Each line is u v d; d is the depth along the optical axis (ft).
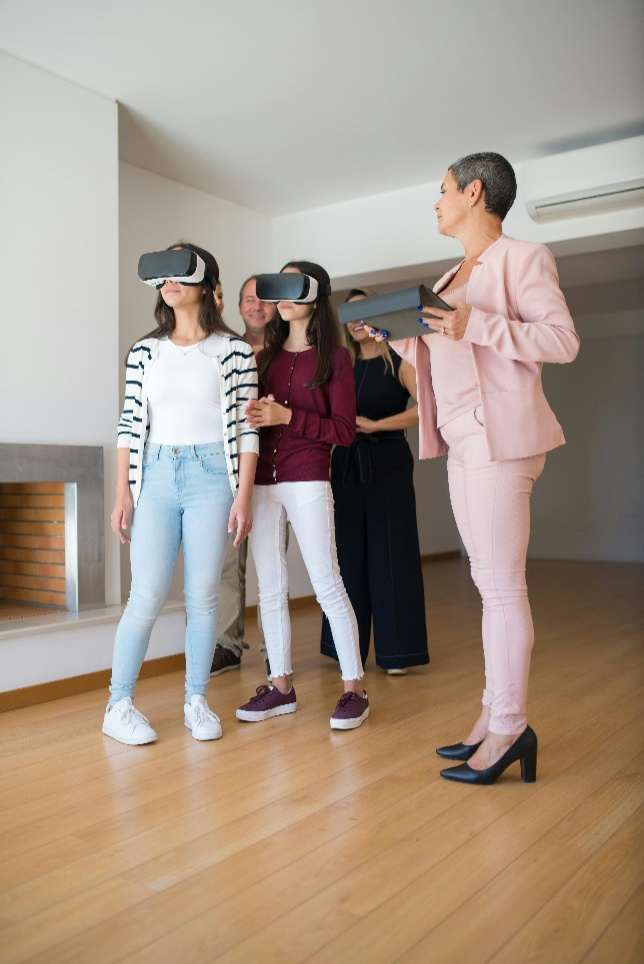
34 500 11.84
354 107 12.32
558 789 6.90
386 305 6.16
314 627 15.26
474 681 10.84
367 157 14.20
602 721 8.89
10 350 10.43
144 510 8.31
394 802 6.65
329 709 9.45
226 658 11.44
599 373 29.19
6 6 9.45
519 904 5.04
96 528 11.35
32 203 10.72
